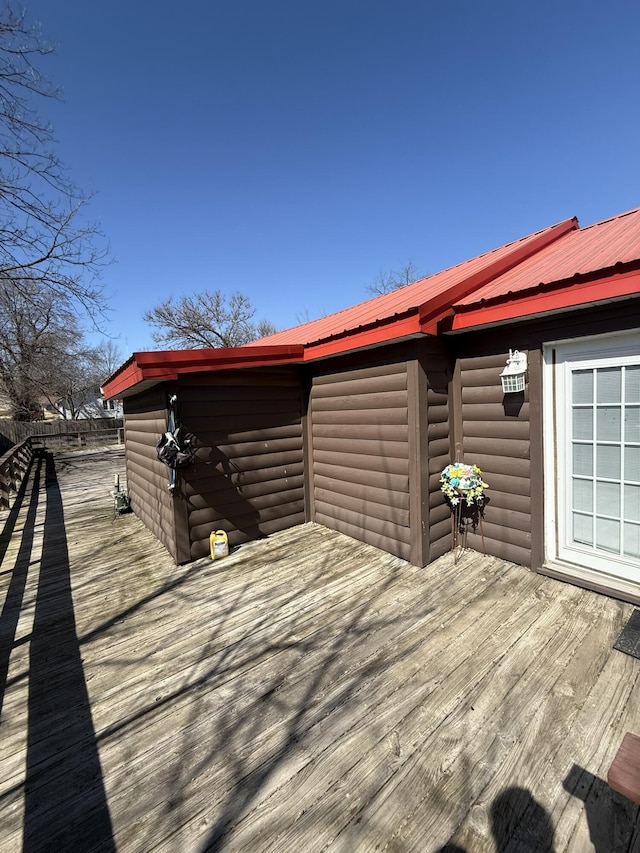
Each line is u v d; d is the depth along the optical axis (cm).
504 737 181
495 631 264
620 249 297
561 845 136
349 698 212
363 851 136
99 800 161
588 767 164
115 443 2147
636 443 289
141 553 455
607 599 296
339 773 167
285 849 138
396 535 396
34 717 210
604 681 213
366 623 283
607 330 286
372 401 410
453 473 367
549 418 333
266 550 435
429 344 366
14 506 727
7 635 295
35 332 1229
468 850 135
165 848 141
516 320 321
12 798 163
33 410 2283
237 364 408
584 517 324
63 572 412
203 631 287
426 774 164
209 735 193
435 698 208
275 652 257
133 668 249
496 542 375
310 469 518
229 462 443
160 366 367
